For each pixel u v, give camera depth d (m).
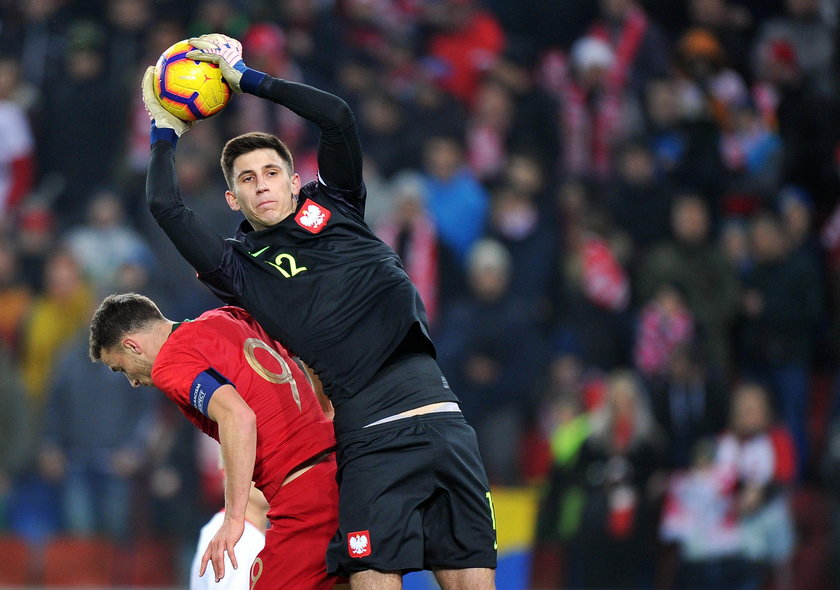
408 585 28.59
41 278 31.98
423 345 13.60
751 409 31.78
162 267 32.69
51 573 29.50
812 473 33.94
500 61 39.09
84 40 35.00
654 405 31.55
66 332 31.36
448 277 33.69
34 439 30.16
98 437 29.91
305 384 14.38
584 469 30.20
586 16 40.44
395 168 35.59
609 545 29.97
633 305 34.31
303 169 34.62
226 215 32.47
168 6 36.16
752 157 39.09
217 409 13.02
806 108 40.44
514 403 31.83
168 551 29.84
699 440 31.92
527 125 37.25
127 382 30.34
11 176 34.19
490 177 36.25
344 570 13.05
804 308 34.97
